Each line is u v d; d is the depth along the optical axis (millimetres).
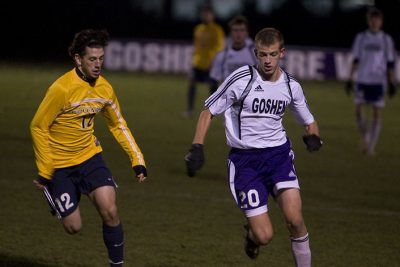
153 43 74625
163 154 33188
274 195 15250
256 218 14844
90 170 15367
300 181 27984
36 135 14984
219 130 42000
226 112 15352
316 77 70250
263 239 14703
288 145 15438
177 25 81938
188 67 73625
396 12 70625
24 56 80750
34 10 80750
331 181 28125
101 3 82250
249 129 15109
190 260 17625
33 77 66562
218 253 18266
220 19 79875
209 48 45594
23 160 30828
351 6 77625
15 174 27953
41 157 15023
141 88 62406
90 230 20250
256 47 14547
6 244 18641
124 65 75375
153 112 47969
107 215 15023
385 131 42625
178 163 31094
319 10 78312
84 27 81062
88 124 15352
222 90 14984
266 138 15156
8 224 20672
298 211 14719
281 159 15211
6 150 33156
